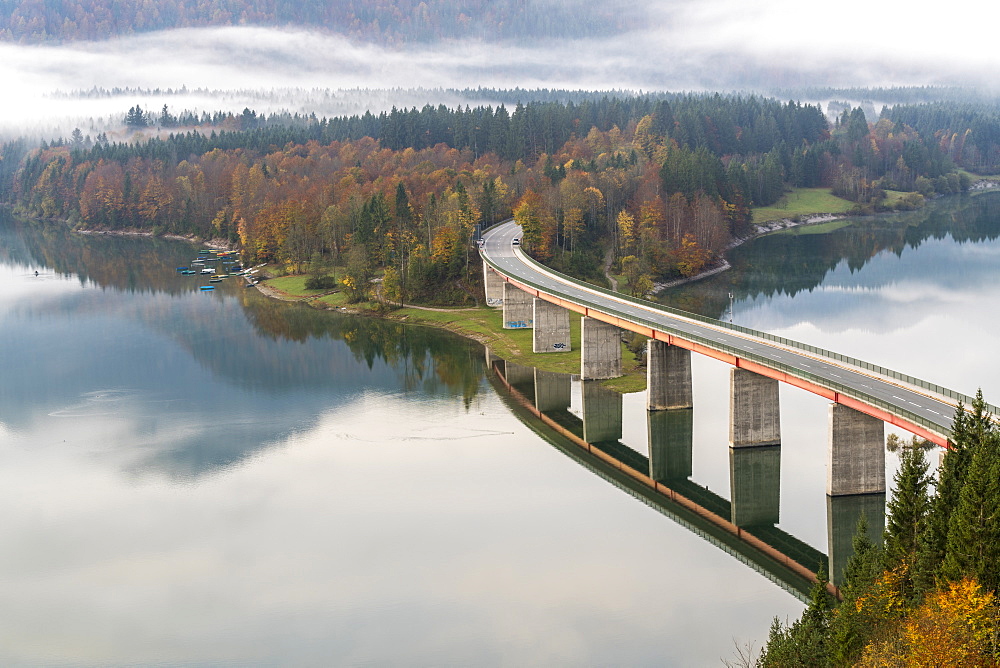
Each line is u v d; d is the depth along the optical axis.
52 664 97.06
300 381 191.12
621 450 145.88
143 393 184.75
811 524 116.12
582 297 187.12
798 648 75.88
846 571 83.75
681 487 130.50
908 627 66.31
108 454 151.75
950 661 62.56
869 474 117.75
